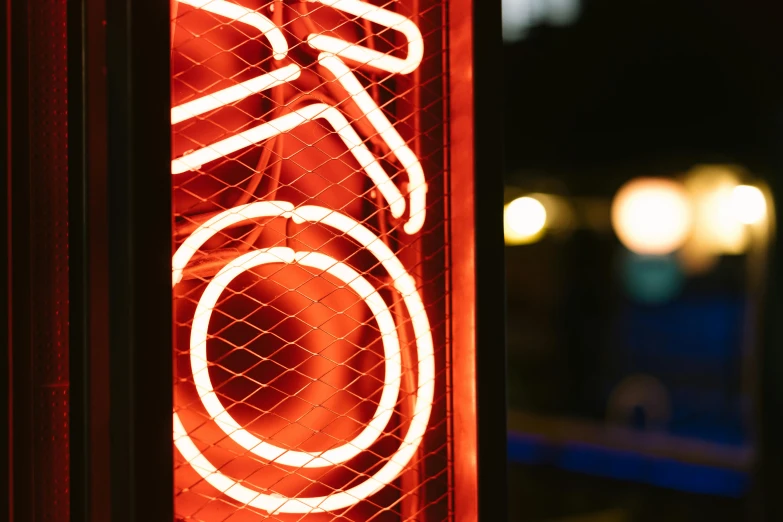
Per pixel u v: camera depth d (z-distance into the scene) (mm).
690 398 8633
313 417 1210
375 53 1258
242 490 1139
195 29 1151
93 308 1058
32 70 1138
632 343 8781
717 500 5414
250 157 1179
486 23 1256
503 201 1257
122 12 1014
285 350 1197
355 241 1239
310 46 1214
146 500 993
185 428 1120
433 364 1274
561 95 7039
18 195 1116
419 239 1284
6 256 1087
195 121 1149
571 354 8766
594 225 7965
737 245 5070
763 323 3510
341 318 1229
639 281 8672
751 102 4613
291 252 1179
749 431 3604
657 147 6594
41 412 1125
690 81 5773
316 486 1203
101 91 1065
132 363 994
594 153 7273
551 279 8797
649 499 5633
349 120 1236
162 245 1019
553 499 5805
